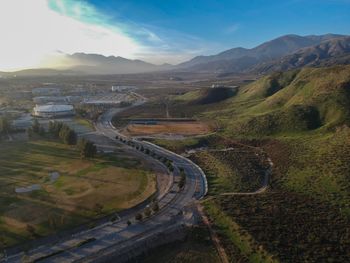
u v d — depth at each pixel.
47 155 134.25
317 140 129.50
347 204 84.38
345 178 95.12
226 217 82.12
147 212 84.19
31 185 104.19
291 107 163.50
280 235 73.00
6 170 117.75
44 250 70.62
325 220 78.50
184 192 99.81
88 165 122.56
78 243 72.88
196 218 84.19
